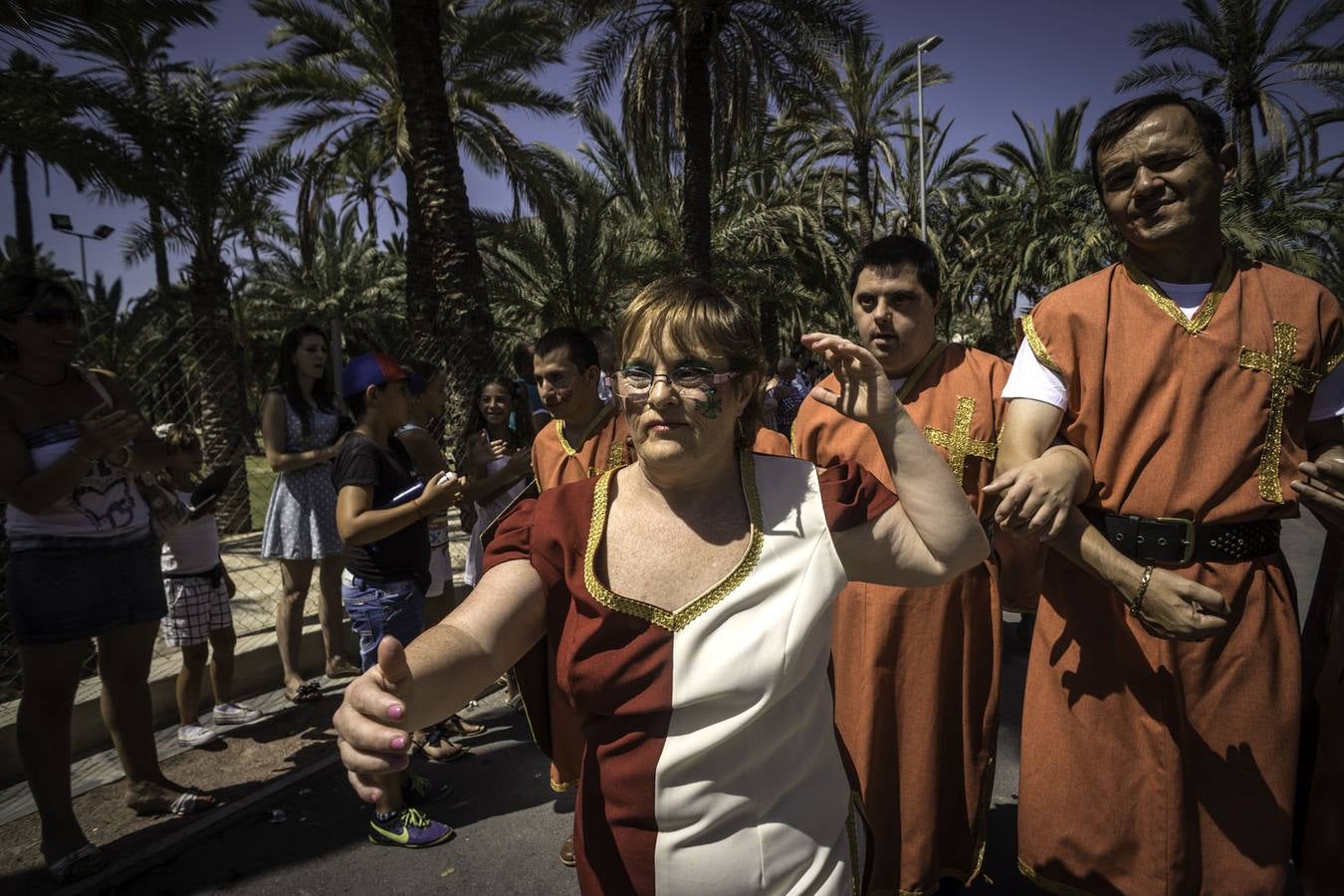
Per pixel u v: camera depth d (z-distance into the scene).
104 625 2.85
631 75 15.09
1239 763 1.73
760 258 19.62
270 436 4.40
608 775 1.22
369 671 1.05
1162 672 1.76
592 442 2.96
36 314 2.65
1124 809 1.80
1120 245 20.69
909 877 2.21
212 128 12.39
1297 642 1.77
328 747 3.87
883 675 2.22
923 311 2.39
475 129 16.14
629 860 1.22
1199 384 1.73
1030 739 1.96
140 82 11.60
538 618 1.28
